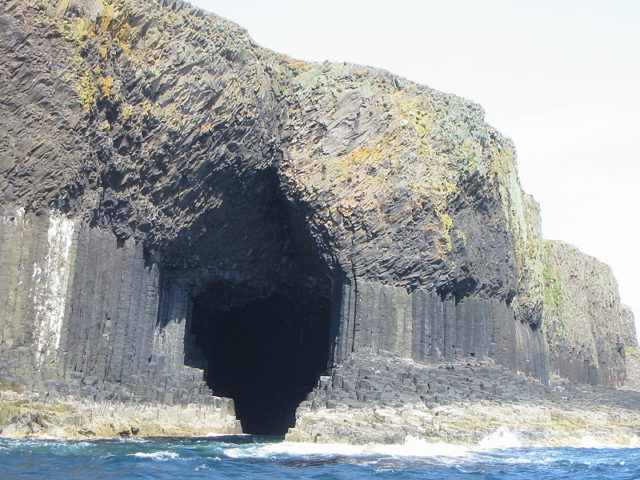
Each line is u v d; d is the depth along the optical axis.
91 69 39.31
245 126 45.62
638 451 38.25
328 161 48.47
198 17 43.97
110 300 41.47
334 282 49.00
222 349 60.41
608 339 95.56
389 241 48.41
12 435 34.62
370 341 47.19
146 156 42.12
